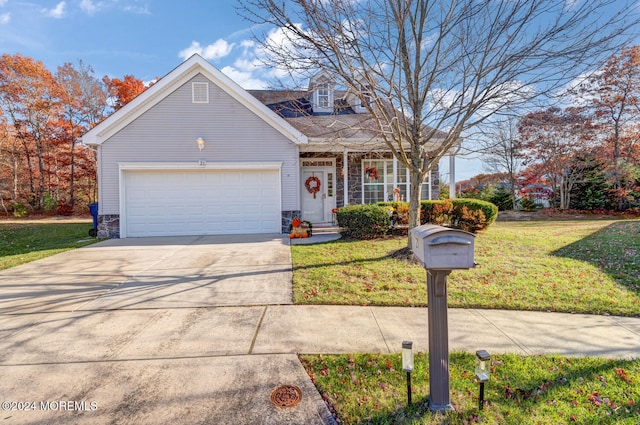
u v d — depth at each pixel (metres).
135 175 10.30
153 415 2.24
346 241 8.89
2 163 20.03
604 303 4.20
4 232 11.88
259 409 2.30
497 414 2.22
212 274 5.82
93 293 4.84
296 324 3.76
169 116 10.37
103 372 2.78
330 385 2.57
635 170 15.22
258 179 10.83
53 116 20.56
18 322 3.82
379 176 12.67
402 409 2.29
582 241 7.96
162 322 3.83
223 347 3.21
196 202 10.61
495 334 3.44
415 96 6.38
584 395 2.41
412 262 6.37
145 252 7.77
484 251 7.16
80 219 18.67
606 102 14.97
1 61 18.59
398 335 3.45
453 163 11.40
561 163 16.83
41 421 2.18
